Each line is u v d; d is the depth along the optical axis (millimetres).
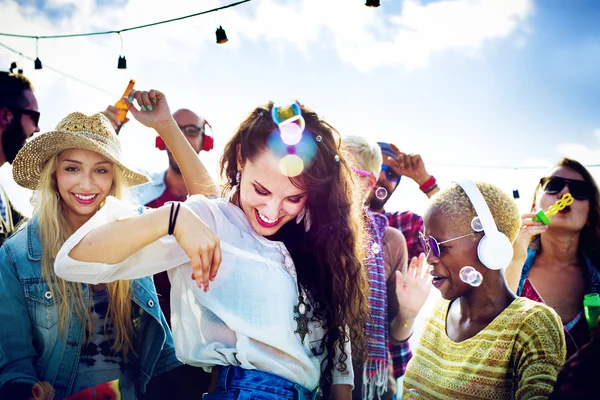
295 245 2309
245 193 2168
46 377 2590
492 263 2119
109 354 2662
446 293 2238
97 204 2693
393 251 3449
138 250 1996
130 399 2678
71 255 1939
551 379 1931
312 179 2146
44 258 2629
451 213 2191
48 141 2615
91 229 1982
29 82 3922
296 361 2146
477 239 2166
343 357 2342
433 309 2443
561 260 3299
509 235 2209
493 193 2201
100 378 2635
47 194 2666
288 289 2180
